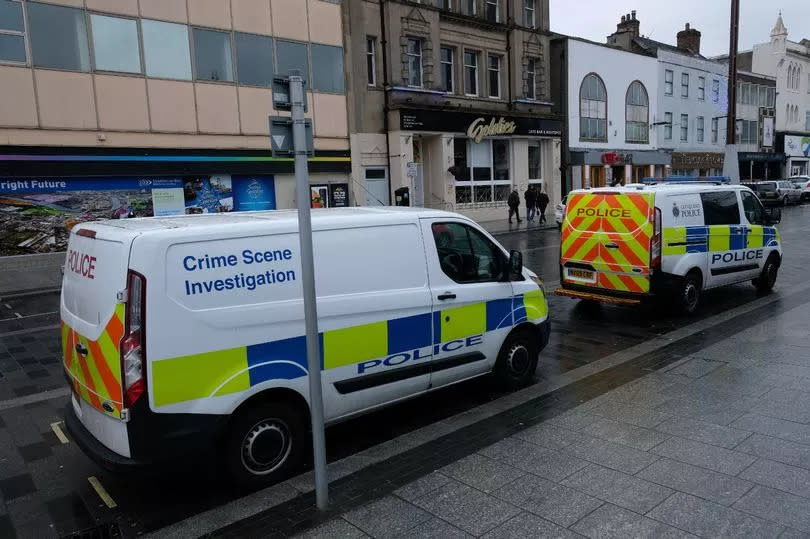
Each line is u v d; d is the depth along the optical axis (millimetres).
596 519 3410
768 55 48875
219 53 17828
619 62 32906
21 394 6230
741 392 5297
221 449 3932
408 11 23000
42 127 14828
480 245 5402
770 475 3807
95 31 15500
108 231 3760
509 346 5664
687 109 38531
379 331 4559
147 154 16562
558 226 23281
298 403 4195
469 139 26125
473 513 3539
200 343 3662
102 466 3639
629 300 8148
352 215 4578
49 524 3693
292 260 4094
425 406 5445
